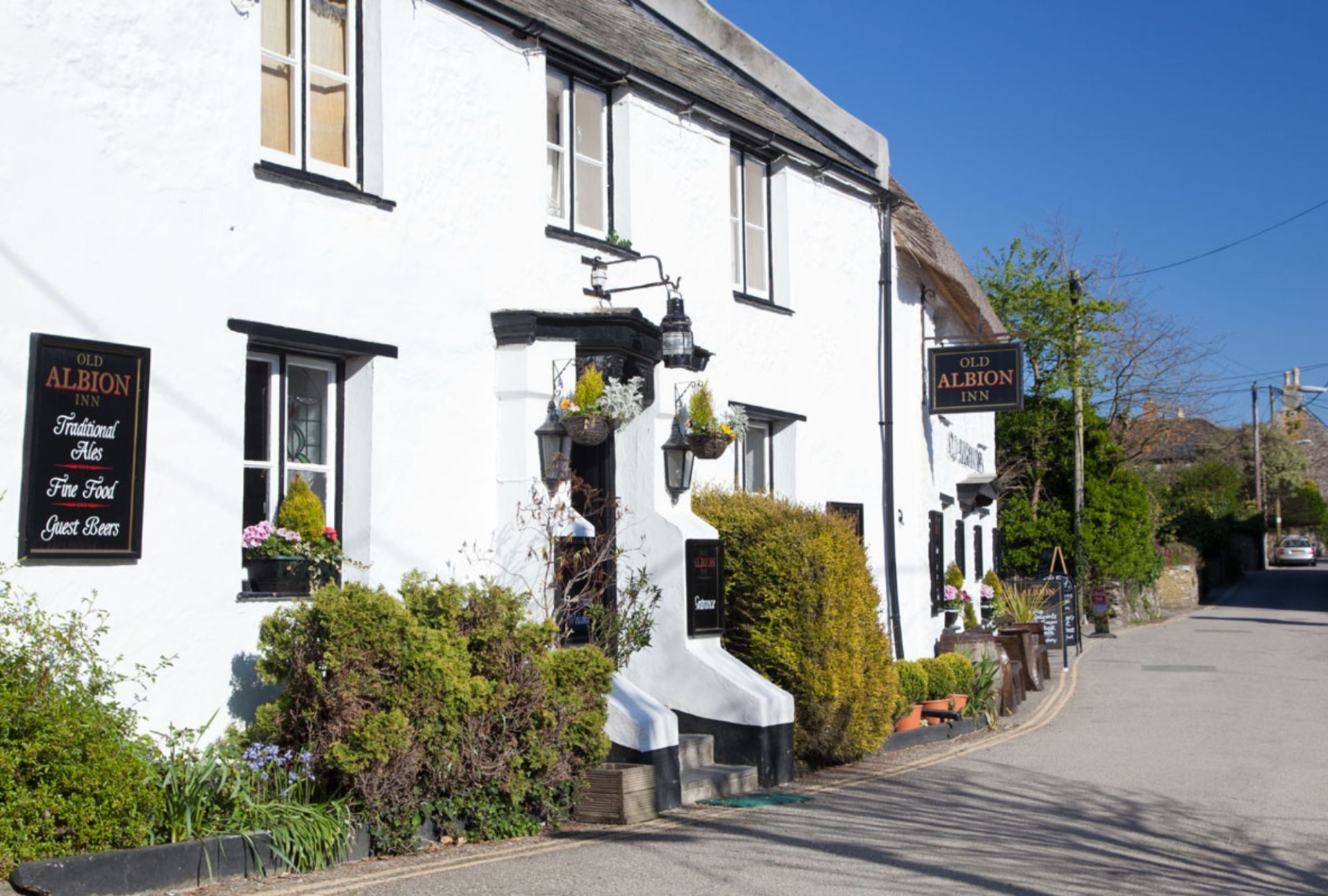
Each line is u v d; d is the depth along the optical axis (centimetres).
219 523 783
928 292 1916
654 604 1066
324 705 741
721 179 1308
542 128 1059
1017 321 3381
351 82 924
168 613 750
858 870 744
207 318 784
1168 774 1155
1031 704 1731
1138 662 2350
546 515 986
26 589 679
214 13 799
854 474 1562
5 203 684
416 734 757
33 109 700
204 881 646
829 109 1683
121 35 746
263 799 710
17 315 685
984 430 2706
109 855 605
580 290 1092
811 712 1088
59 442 697
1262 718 1548
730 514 1138
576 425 966
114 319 732
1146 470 4556
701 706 1045
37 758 605
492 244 1004
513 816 823
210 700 770
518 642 831
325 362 900
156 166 759
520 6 1085
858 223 1598
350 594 755
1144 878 762
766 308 1380
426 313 942
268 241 826
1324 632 3042
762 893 682
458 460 963
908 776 1119
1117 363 3853
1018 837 870
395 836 751
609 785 872
